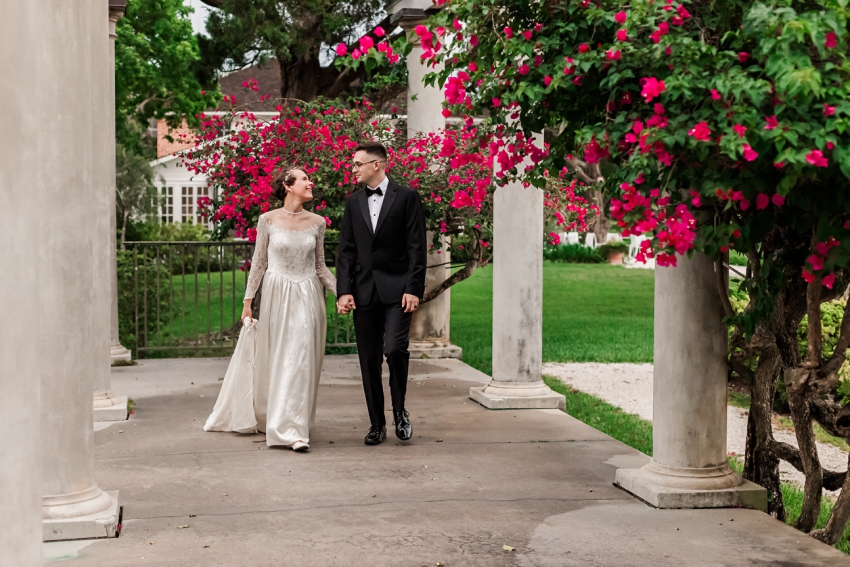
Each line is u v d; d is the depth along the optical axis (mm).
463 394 7797
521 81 3705
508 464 5371
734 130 2844
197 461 5418
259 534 4055
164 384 8305
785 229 3922
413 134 9906
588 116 3898
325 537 4012
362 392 7898
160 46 23312
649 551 3840
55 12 4254
